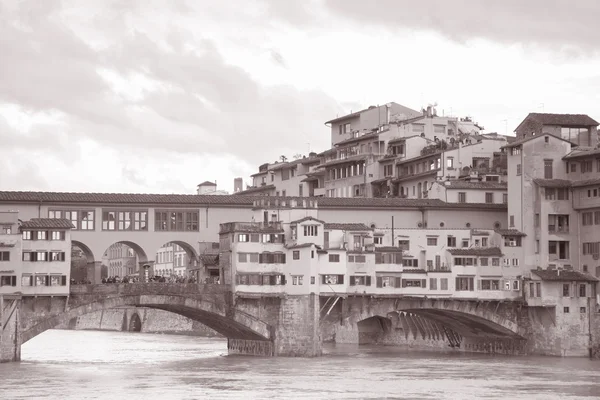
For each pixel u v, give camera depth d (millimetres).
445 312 190500
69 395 133125
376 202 196125
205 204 185375
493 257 189375
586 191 188250
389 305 186250
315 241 180125
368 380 148875
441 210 199375
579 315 185000
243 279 177625
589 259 188000
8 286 163375
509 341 194125
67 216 177250
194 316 187250
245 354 191875
